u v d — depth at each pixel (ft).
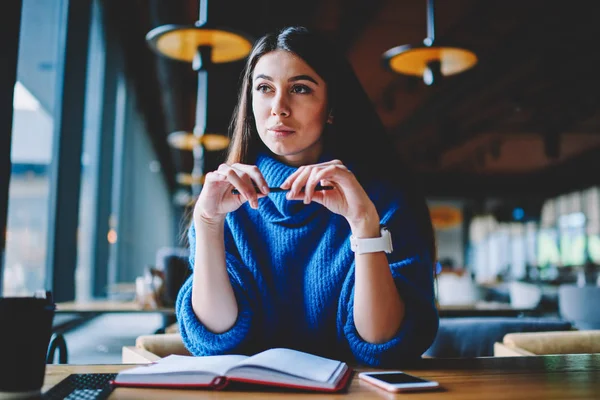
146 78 24.41
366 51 25.03
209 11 12.00
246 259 3.79
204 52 11.54
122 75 21.58
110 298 13.33
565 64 26.63
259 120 3.88
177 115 32.99
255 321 3.70
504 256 64.28
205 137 19.19
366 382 2.83
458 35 23.76
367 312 3.31
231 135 4.49
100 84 16.92
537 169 53.98
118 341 10.14
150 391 2.60
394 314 3.32
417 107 34.78
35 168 10.73
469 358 3.60
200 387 2.67
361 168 4.09
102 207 16.97
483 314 9.63
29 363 2.37
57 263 11.71
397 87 30.22
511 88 30.66
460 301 17.58
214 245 3.56
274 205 3.88
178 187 50.72
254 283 3.75
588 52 25.14
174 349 4.92
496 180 55.52
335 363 2.99
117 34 18.62
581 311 16.46
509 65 26.84
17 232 8.99
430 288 3.68
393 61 12.64
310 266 3.73
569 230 54.44
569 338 5.87
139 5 18.24
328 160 4.08
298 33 3.81
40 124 11.12
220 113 21.66
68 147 12.06
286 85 3.75
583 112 33.50
